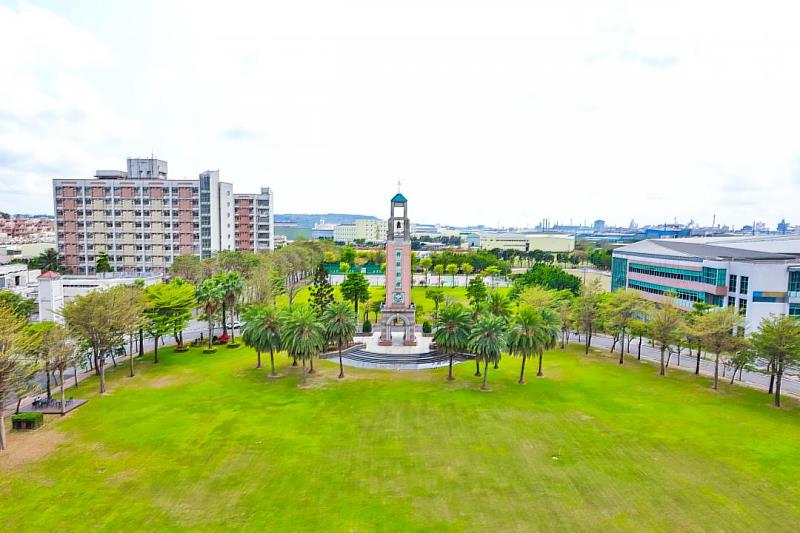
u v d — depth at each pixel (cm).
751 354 6794
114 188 17575
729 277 10231
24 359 5728
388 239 10088
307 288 17888
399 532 3738
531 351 7475
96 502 4156
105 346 7050
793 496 4241
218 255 15575
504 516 3947
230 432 5603
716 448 5184
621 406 6488
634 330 8750
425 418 6056
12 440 5353
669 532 3731
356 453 5081
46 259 15888
